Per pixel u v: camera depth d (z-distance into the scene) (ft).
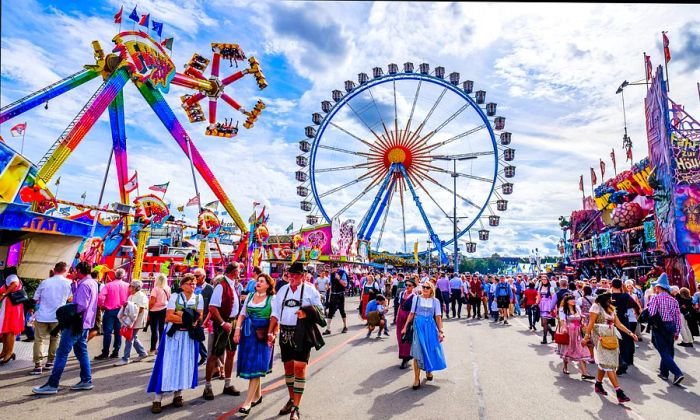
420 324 23.06
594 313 22.00
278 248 94.48
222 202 80.94
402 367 27.09
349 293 111.14
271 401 19.62
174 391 19.16
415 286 29.76
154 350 30.55
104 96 53.98
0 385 21.66
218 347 20.18
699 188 60.90
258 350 18.31
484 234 137.28
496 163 136.05
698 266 59.67
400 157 146.20
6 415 16.98
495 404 19.54
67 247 43.96
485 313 63.87
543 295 39.91
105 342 28.91
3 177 34.76
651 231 74.84
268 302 18.74
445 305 61.98
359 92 142.92
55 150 47.37
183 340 18.38
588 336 22.08
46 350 31.17
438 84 140.36
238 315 20.68
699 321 45.11
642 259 76.38
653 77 67.77
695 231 60.29
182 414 17.53
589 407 19.47
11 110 44.68
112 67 56.24
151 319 30.81
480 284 61.41
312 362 28.89
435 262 195.52
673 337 25.79
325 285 48.73
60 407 18.16
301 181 144.05
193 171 72.54
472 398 20.47
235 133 82.69
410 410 18.39
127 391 20.90
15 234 39.14
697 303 44.60
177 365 17.98
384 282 71.77
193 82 76.79
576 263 124.98
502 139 135.85
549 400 20.44
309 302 18.17
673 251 62.23
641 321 26.99
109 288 29.32
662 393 22.39
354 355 31.55
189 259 74.69
